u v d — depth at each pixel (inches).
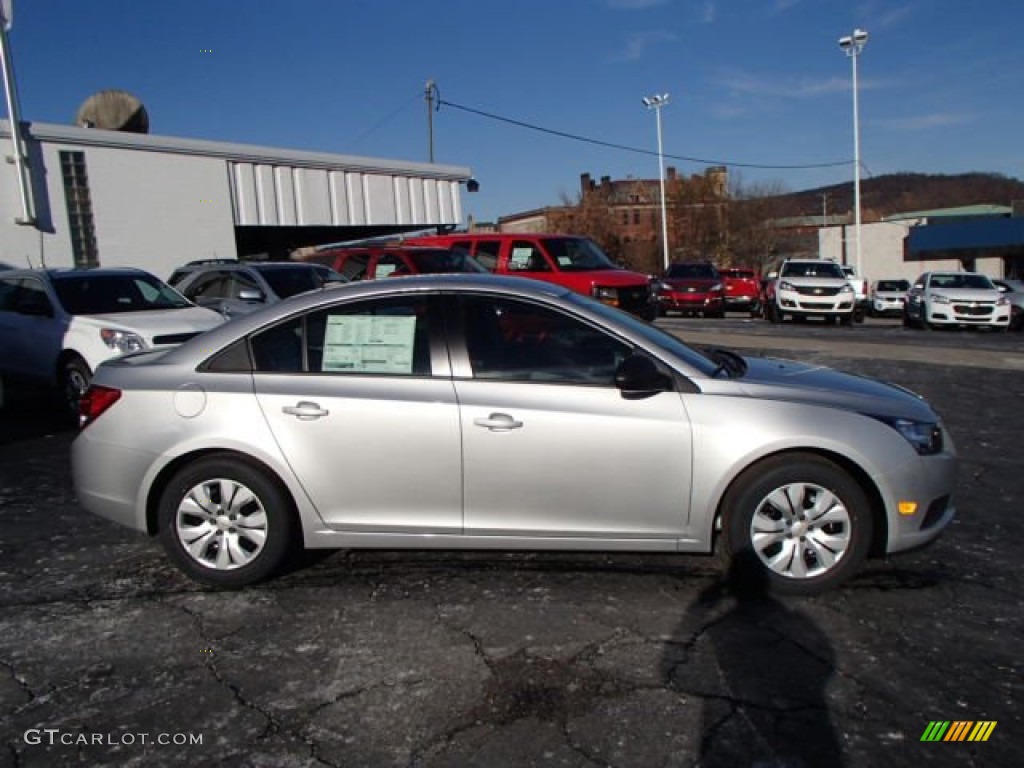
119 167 625.6
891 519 155.6
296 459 160.7
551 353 162.4
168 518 165.3
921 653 136.4
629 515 158.4
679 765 107.5
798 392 161.3
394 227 927.0
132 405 166.2
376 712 120.7
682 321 894.4
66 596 164.1
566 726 116.4
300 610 155.8
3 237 565.9
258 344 167.6
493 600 158.7
